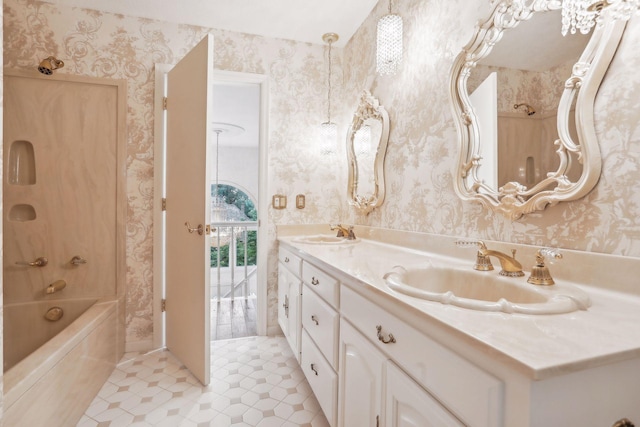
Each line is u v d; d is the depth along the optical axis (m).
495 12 1.16
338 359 1.25
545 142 1.00
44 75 1.99
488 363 0.57
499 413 0.54
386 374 0.89
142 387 1.75
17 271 1.99
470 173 1.29
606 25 0.83
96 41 2.08
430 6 1.54
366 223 2.17
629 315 0.69
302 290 1.76
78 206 2.08
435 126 1.50
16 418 1.08
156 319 2.22
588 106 0.87
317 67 2.52
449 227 1.41
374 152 2.04
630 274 0.78
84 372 1.55
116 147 2.13
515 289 0.92
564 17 0.85
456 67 1.33
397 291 0.87
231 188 7.55
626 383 0.56
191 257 1.87
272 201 2.43
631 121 0.79
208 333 1.75
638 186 0.78
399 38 1.52
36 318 1.98
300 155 2.49
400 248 1.71
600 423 0.54
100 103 2.10
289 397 1.66
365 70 2.19
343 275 1.17
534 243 1.05
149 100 2.18
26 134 1.98
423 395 0.73
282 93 2.44
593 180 0.87
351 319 1.13
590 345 0.54
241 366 1.98
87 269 2.10
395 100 1.84
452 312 0.70
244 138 6.12
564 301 0.73
